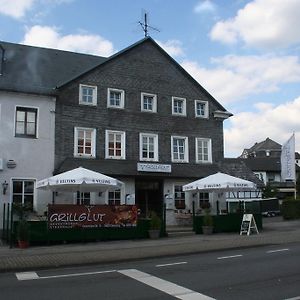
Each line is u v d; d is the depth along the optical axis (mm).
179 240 19000
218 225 22562
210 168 29156
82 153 25281
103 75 26531
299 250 15273
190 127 29125
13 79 24500
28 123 23984
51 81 25766
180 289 8875
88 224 18375
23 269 12031
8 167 23031
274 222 31297
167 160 27906
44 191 23656
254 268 11344
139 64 27969
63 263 12703
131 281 9898
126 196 25859
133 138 26938
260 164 72125
